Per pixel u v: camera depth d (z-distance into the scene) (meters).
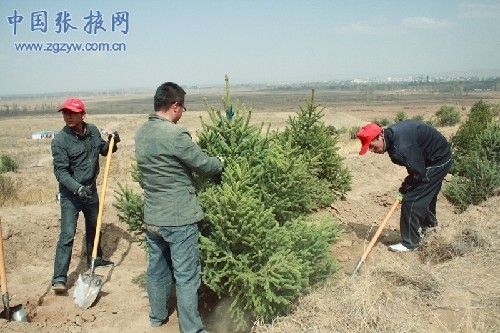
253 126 4.50
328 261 4.36
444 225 5.92
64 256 4.99
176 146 3.64
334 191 7.89
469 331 3.52
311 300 4.00
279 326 3.80
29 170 18.16
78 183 4.85
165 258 4.17
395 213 7.88
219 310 4.39
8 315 4.21
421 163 5.27
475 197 7.90
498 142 8.41
